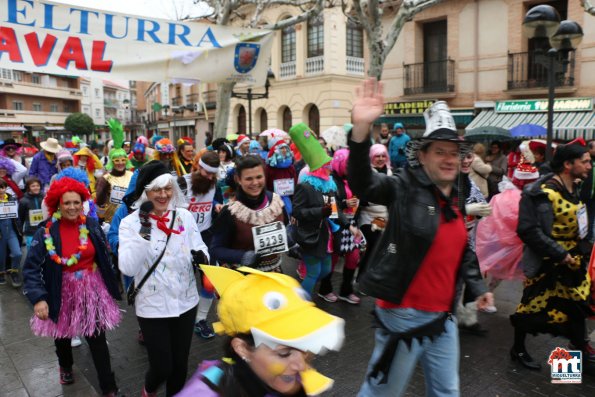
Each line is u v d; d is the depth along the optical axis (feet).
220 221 12.73
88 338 11.63
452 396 8.59
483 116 52.11
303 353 4.92
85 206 15.52
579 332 12.76
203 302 15.66
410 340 8.32
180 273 10.68
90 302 11.49
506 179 20.12
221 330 5.24
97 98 231.50
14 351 14.98
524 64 50.31
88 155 25.89
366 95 7.78
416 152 8.39
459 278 8.74
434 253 8.13
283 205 13.46
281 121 78.79
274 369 4.75
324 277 17.37
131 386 12.74
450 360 8.55
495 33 52.03
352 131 7.78
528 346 14.42
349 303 18.35
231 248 12.84
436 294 8.28
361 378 12.77
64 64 17.25
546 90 48.93
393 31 34.58
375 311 8.92
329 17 68.49
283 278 5.22
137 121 217.77
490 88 53.01
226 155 27.12
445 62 55.62
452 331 8.59
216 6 36.96
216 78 19.97
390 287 8.23
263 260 12.95
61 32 17.06
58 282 11.32
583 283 12.44
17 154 34.55
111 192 19.76
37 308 11.04
